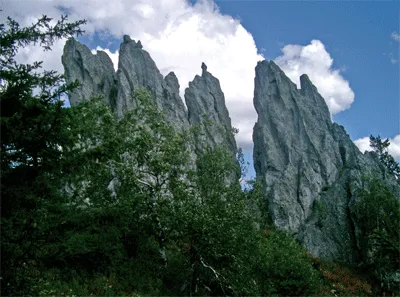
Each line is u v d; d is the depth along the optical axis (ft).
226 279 77.77
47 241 39.06
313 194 202.90
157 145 93.56
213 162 94.79
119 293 65.67
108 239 47.67
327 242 169.48
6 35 36.14
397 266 128.57
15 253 34.19
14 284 34.53
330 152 224.33
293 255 98.73
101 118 90.94
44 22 37.76
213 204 82.12
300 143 231.09
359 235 163.12
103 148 40.52
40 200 36.32
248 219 84.02
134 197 78.38
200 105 249.14
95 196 74.02
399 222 142.20
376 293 125.90
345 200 182.70
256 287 78.79
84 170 40.68
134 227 83.20
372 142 272.10
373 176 188.65
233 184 90.27
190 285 77.71
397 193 193.47
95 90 222.69
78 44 236.02
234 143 233.55
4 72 35.45
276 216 192.24
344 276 134.72
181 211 79.61
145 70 234.79
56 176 38.81
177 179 92.38
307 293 94.68
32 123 35.45
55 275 53.31
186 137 101.76
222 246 76.28
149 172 91.81
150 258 86.69
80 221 42.80
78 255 42.45
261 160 233.14
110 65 243.60
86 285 60.13
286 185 204.95
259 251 86.07
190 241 80.53
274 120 242.78
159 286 78.95
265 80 261.44
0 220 32.91
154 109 99.14
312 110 248.11
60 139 36.58
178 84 255.29
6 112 36.01
